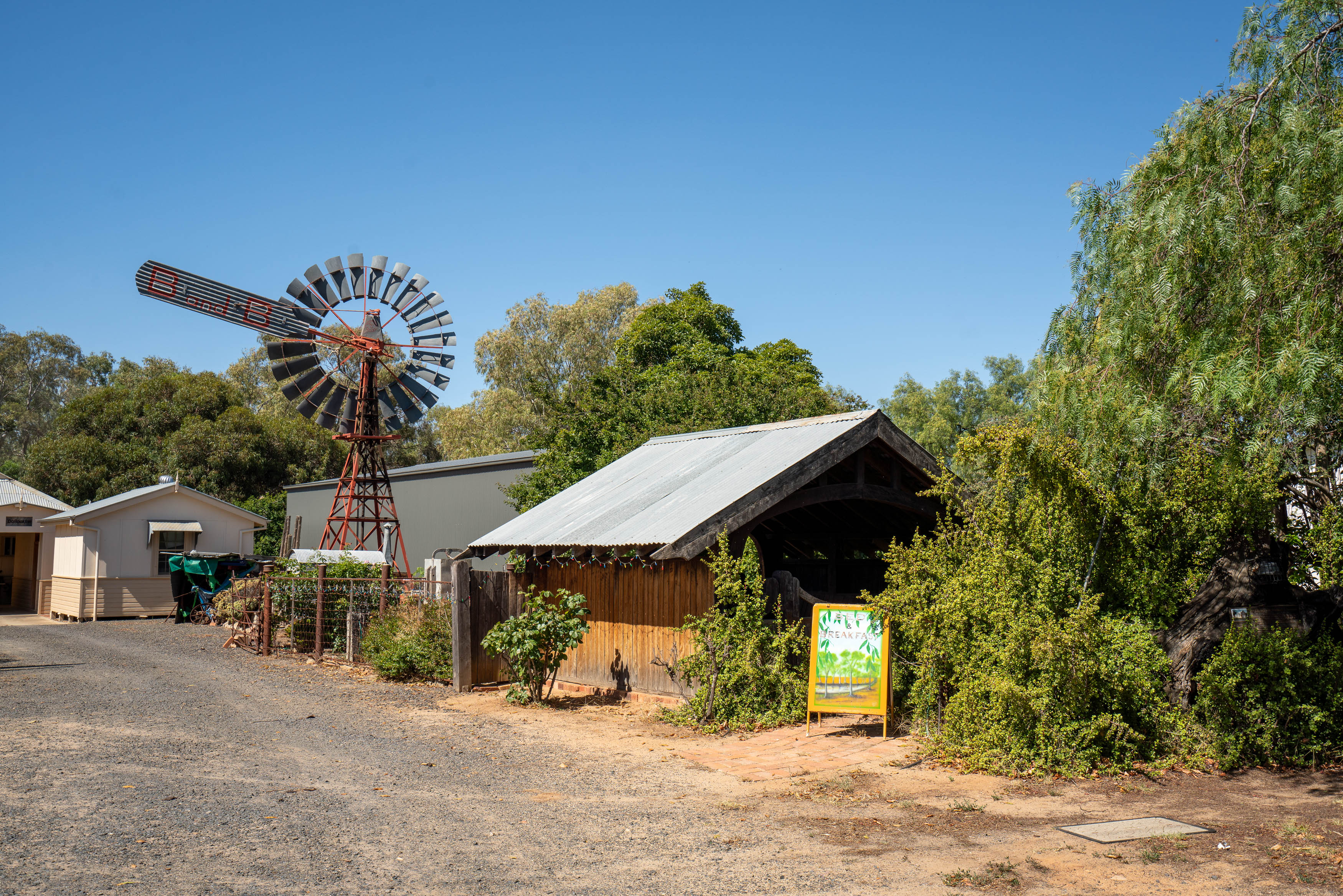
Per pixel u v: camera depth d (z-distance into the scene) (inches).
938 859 221.5
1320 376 246.2
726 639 396.2
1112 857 221.1
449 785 296.2
